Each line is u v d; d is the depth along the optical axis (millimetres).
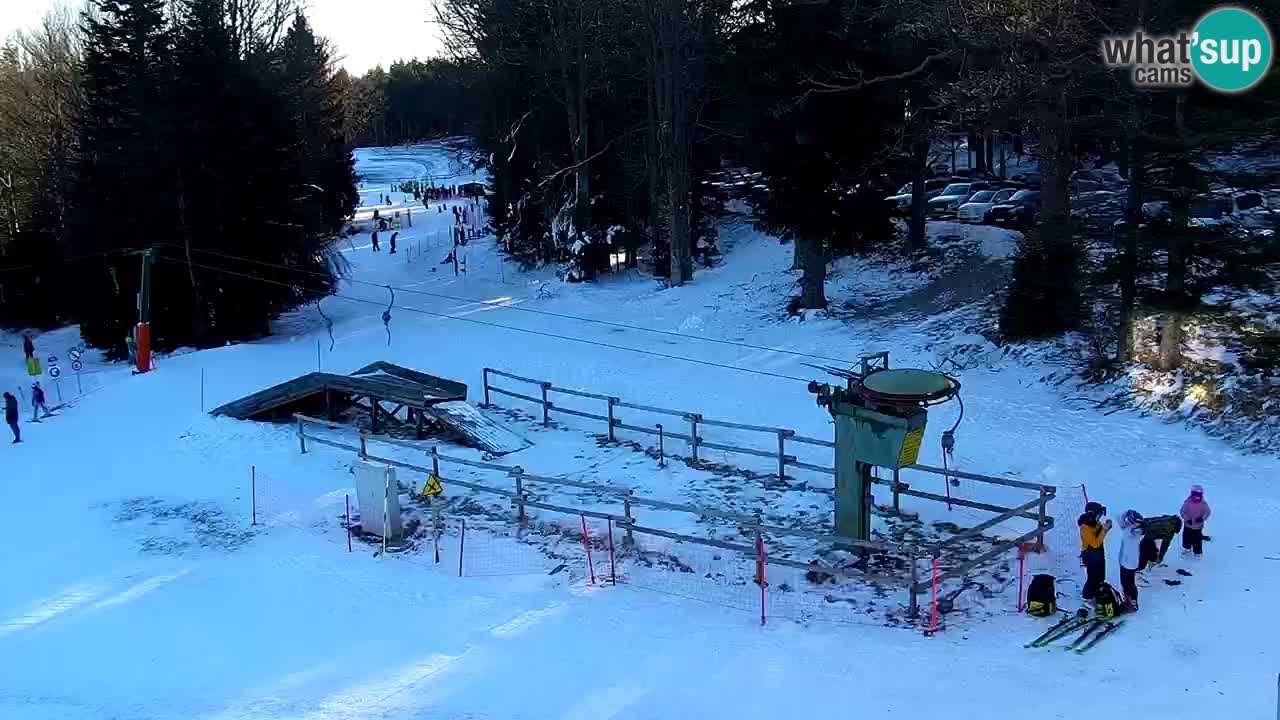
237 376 32969
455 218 73375
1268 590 14633
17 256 55281
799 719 11875
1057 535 17469
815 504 19734
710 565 16922
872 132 33344
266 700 12883
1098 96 26266
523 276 52188
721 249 50750
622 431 25453
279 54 61219
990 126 29969
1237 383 23016
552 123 52031
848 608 15078
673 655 13766
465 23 52500
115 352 43688
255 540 19109
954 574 14453
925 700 12156
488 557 17719
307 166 54938
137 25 42875
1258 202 31625
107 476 23531
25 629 15562
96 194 44438
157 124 40812
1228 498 18469
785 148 34281
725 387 29062
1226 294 28234
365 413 28609
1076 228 28531
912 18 29109
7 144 59750
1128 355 25922
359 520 19922
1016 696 12141
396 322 42344
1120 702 11852
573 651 14031
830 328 34938
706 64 44562
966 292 35156
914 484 20672
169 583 17203
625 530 18547
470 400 29250
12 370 44156
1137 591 14867
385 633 14906
